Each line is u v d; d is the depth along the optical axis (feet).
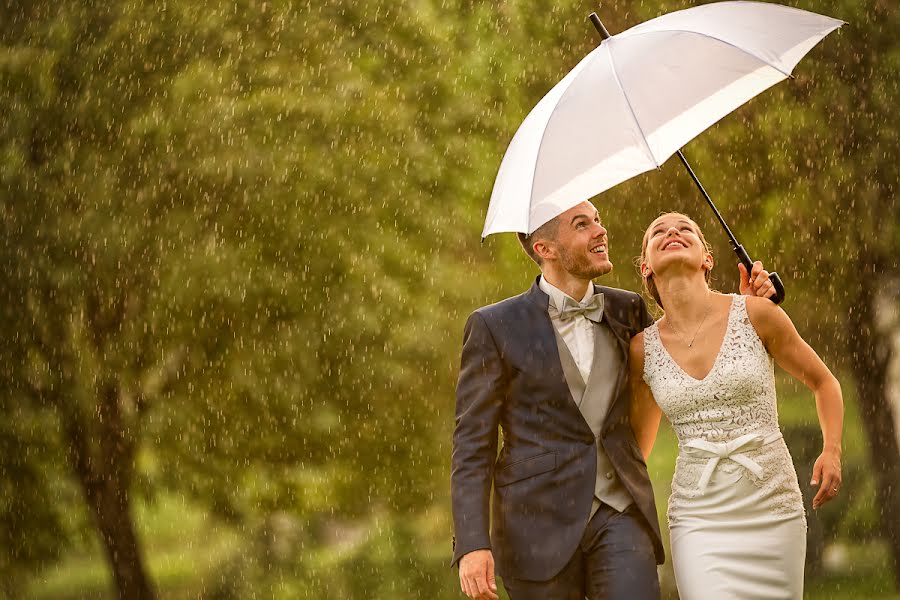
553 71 71.46
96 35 70.44
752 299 26.08
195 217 69.87
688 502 25.89
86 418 72.18
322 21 71.41
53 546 74.08
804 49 25.67
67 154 70.03
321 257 69.87
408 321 70.69
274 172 69.82
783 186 71.15
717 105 24.63
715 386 25.52
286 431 70.85
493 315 26.02
